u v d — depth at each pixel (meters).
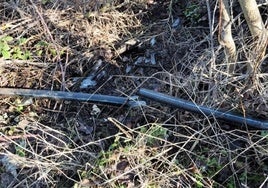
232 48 1.16
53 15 1.51
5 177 1.20
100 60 1.42
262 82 1.25
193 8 1.46
